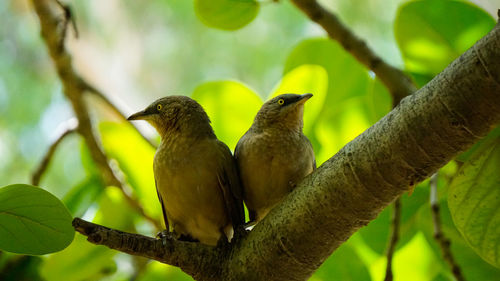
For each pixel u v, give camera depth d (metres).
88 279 9.10
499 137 6.30
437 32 8.55
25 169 16.56
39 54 18.14
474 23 8.44
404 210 8.61
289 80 9.42
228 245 6.73
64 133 10.73
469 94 5.19
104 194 9.85
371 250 8.92
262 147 7.82
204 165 7.66
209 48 18.17
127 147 10.59
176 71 18.52
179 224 8.06
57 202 5.52
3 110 17.25
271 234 6.30
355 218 5.99
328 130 9.34
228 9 8.51
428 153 5.48
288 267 6.30
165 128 8.16
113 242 5.98
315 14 9.19
